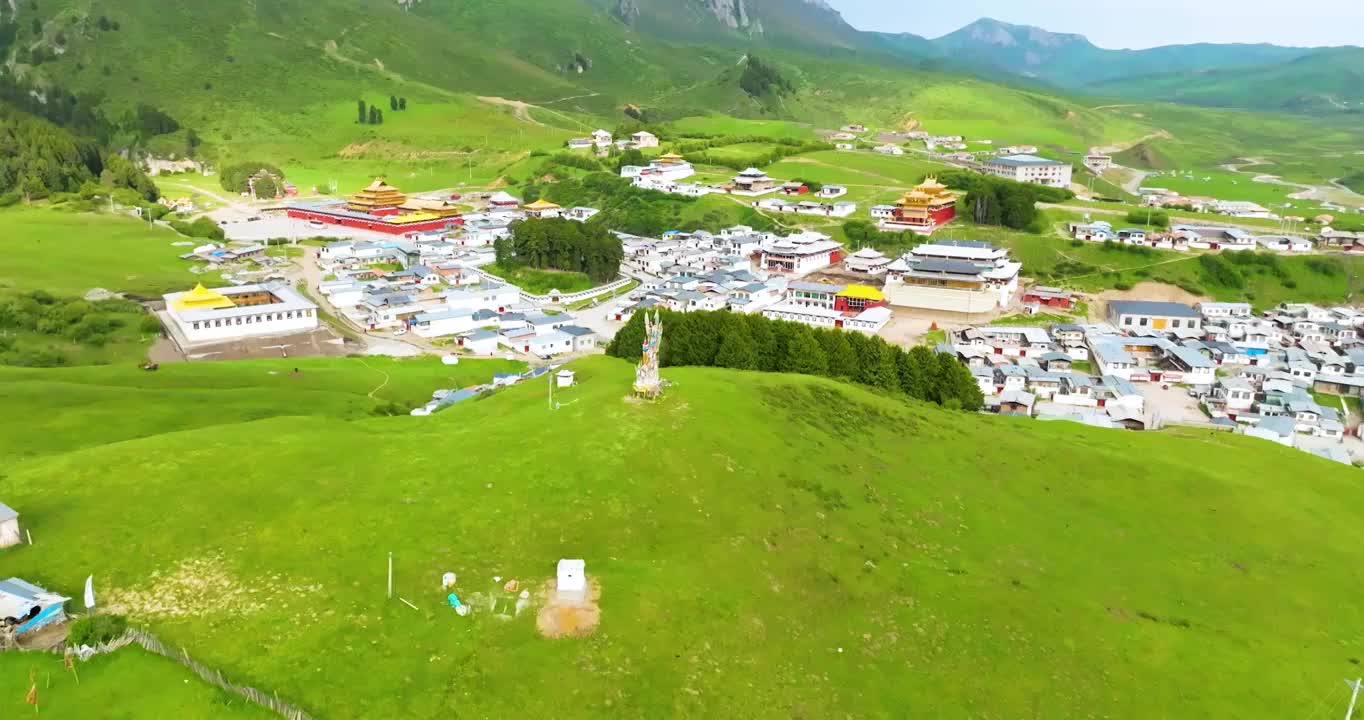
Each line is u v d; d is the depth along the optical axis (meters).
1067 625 69.25
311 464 76.69
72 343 171.62
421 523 67.62
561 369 124.88
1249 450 119.19
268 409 117.38
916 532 80.81
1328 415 156.50
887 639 63.50
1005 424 121.75
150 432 102.69
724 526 72.31
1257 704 62.59
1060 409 155.62
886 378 130.62
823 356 129.50
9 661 50.12
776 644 60.00
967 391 133.38
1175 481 101.31
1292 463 114.81
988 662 62.97
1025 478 97.88
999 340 191.75
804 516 77.12
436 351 186.50
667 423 86.06
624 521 70.25
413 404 142.88
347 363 162.00
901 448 98.81
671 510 72.94
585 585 60.94
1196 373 173.88
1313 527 94.50
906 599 68.88
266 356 176.25
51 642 52.44
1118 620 71.44
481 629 56.19
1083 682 62.53
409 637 55.09
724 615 60.91
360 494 71.44
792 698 55.34
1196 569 83.81
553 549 66.00
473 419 95.69
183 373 140.00
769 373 115.38
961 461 99.06
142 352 173.75
